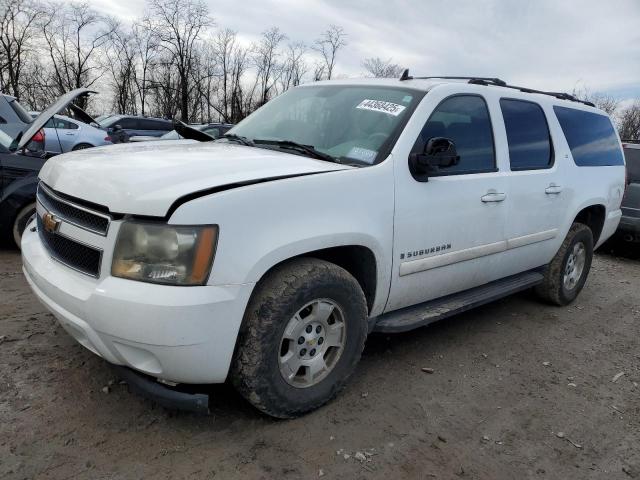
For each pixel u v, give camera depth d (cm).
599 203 517
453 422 301
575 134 490
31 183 520
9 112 604
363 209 288
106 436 257
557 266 495
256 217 242
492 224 380
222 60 4766
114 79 4891
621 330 482
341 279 279
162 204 224
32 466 232
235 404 293
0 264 498
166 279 225
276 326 255
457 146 357
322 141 338
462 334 433
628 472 273
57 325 369
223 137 390
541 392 349
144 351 231
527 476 261
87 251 242
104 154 295
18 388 288
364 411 301
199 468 241
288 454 257
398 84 364
